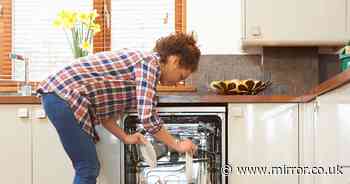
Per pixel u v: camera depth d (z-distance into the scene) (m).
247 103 2.32
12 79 2.93
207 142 2.32
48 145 2.33
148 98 1.72
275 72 2.91
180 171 2.32
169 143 1.88
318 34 2.62
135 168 2.31
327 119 1.71
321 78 2.92
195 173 2.30
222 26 2.99
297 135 2.31
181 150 1.91
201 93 2.94
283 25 2.62
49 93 1.78
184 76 1.90
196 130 2.32
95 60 1.83
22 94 2.70
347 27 2.62
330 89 1.62
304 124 2.25
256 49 2.95
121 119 2.25
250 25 2.63
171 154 2.32
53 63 3.09
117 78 1.80
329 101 1.67
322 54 2.93
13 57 2.74
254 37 2.63
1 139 2.34
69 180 2.33
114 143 2.30
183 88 2.92
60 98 1.76
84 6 3.11
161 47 1.87
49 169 2.33
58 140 2.33
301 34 2.62
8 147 2.34
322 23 2.62
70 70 1.80
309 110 2.12
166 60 1.84
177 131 2.32
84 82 1.77
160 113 2.27
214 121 2.31
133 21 3.09
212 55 2.97
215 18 2.99
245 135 2.31
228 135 2.31
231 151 2.31
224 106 2.31
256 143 2.31
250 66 2.95
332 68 2.92
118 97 1.84
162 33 3.08
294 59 2.90
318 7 2.62
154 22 3.09
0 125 2.34
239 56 2.96
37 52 3.09
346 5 2.62
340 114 1.48
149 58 1.80
